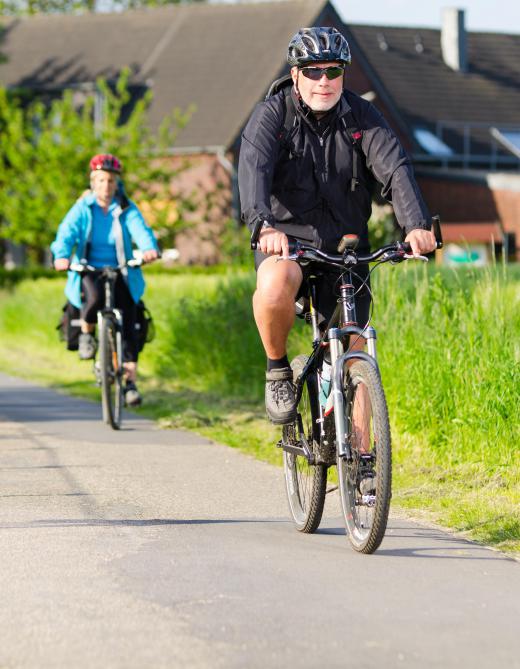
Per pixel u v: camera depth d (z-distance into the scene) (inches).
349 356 493.7
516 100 4901.6
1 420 962.7
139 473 712.4
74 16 4320.9
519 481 666.8
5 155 3575.3
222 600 423.5
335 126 506.9
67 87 4033.0
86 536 531.8
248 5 4133.9
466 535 548.4
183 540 525.7
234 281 1291.8
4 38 4311.0
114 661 358.9
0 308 1943.9
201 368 1228.5
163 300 1443.2
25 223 3403.1
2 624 396.8
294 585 445.7
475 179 3927.2
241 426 930.7
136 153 3474.4
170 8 4252.0
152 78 4005.9
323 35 494.0
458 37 4950.8
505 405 727.1
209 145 3759.8
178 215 3543.3
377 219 2250.2
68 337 949.8
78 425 936.3
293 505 565.9
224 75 3934.5
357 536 501.4
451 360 781.3
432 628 392.2
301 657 361.4
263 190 486.0
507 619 404.2
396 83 4763.8
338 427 492.7
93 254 933.8
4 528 549.0
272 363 528.1
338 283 514.3
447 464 717.9
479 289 854.5
